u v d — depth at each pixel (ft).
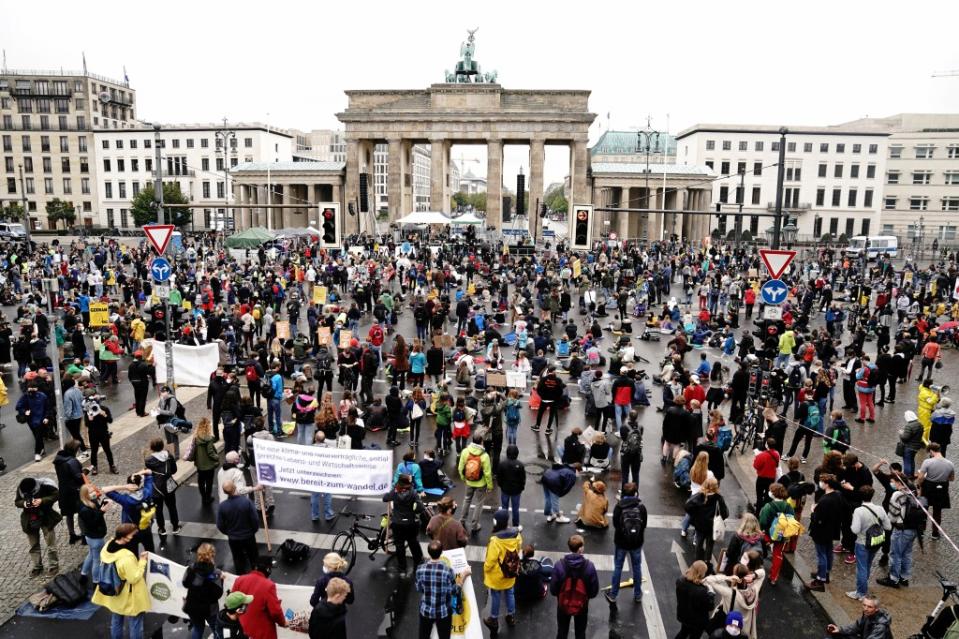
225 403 62.90
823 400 76.28
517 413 69.87
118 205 455.22
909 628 42.37
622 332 102.68
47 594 44.37
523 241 244.22
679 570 49.11
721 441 69.41
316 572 47.83
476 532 53.52
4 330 100.27
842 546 51.80
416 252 217.97
